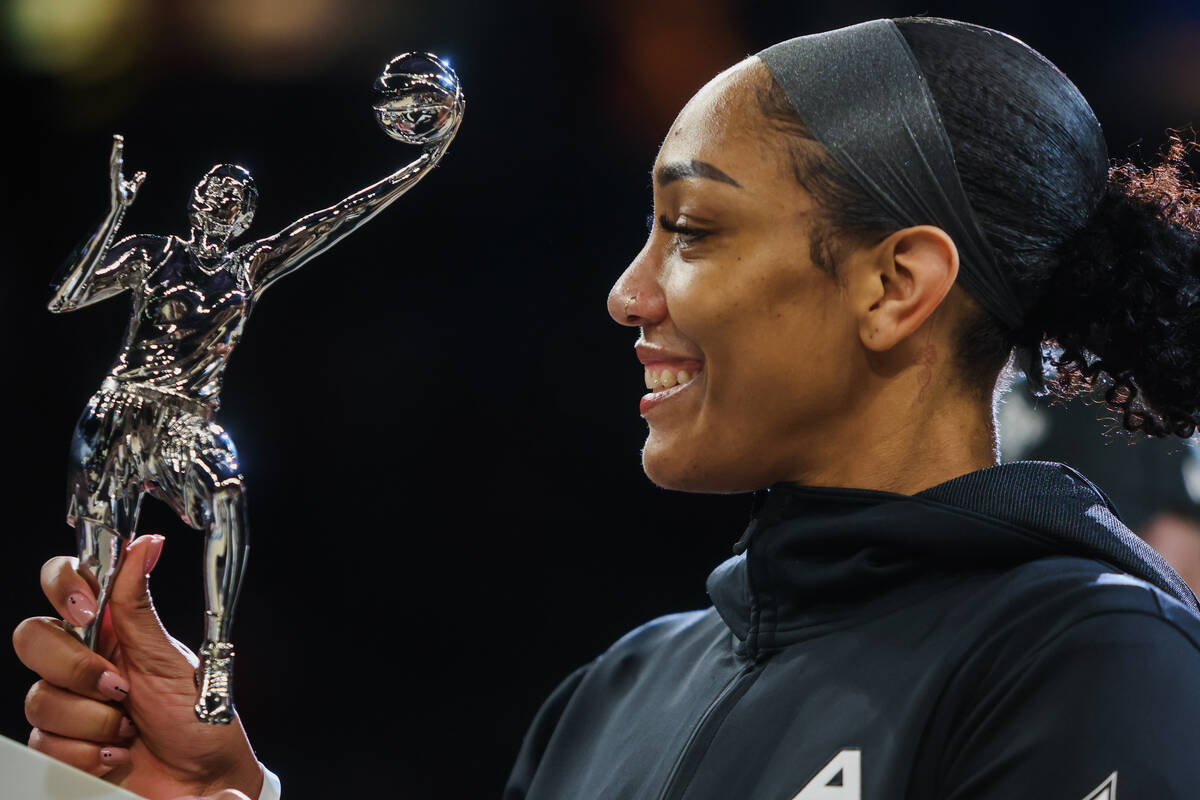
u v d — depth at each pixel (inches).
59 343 596.4
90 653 173.2
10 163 587.2
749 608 177.2
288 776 590.2
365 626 614.2
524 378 620.7
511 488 621.0
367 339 622.2
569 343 619.5
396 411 621.6
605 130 599.2
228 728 184.4
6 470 592.7
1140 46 553.0
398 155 603.5
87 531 165.5
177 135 593.9
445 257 620.1
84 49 581.9
